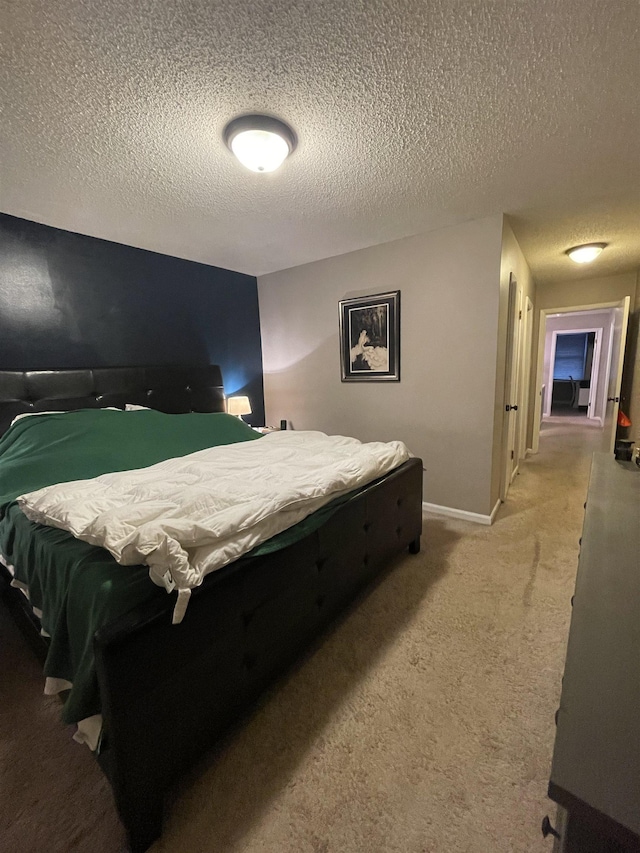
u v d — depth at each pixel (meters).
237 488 1.51
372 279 3.17
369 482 1.95
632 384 4.02
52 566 1.21
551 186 2.15
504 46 1.21
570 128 1.63
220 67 1.26
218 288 3.68
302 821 1.03
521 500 3.36
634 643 0.69
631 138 1.70
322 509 1.59
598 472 1.66
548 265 3.90
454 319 2.81
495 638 1.70
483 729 1.28
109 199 2.18
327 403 3.68
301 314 3.73
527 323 4.12
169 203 2.25
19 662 1.63
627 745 0.51
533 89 1.40
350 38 1.17
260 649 1.30
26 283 2.43
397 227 2.73
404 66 1.28
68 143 1.64
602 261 3.76
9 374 2.30
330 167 1.91
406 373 3.11
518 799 1.06
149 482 1.63
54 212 2.32
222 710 1.17
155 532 0.98
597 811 0.44
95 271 2.78
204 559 1.09
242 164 1.82
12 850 0.98
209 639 1.10
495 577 2.18
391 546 2.13
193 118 1.51
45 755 1.23
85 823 1.03
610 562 0.95
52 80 1.28
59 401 2.51
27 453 1.98
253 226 2.64
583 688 0.60
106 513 1.10
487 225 2.57
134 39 1.14
